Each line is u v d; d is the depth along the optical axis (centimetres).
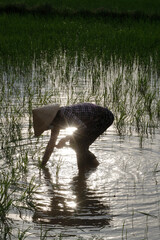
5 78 982
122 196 460
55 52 1259
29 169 536
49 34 1488
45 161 546
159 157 579
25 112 756
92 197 457
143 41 1381
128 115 754
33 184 489
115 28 1656
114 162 564
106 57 1157
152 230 386
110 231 384
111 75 1045
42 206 434
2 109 764
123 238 371
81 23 1727
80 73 1074
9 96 836
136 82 959
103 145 624
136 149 609
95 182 500
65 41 1384
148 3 2316
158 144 628
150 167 545
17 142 625
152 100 832
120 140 646
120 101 823
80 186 488
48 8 1961
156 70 1067
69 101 809
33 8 1970
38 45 1289
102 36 1480
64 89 909
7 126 687
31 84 934
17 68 1070
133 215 416
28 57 1123
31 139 641
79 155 536
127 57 1182
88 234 379
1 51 1209
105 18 1866
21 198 445
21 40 1343
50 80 986
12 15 1831
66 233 381
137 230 386
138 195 462
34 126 495
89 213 420
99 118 530
